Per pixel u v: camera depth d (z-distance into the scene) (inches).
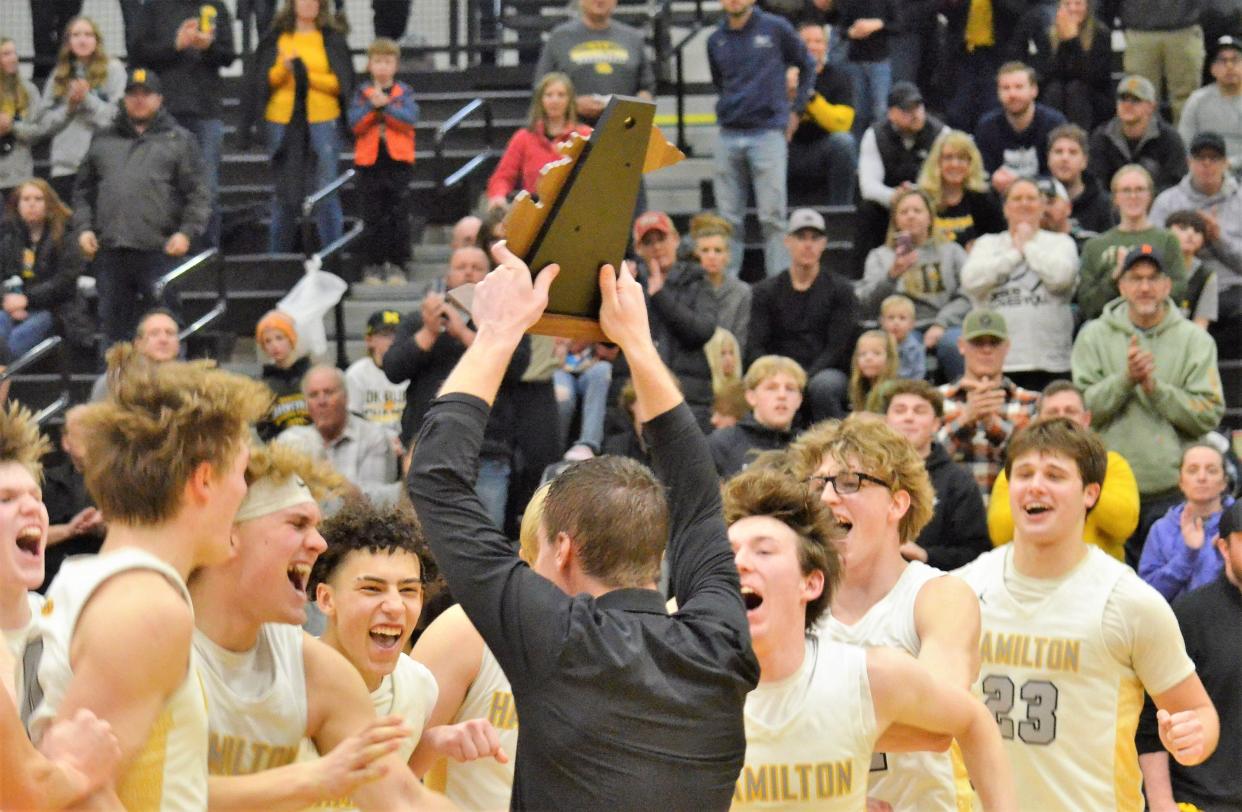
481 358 115.6
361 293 479.5
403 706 147.1
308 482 127.3
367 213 484.7
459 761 155.3
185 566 112.8
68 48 521.3
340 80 494.6
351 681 131.2
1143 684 190.2
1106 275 376.2
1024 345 378.9
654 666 111.0
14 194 459.8
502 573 111.4
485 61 621.0
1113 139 456.1
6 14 628.7
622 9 608.4
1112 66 532.1
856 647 146.3
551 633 109.5
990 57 500.7
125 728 105.1
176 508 111.0
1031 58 503.8
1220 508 285.9
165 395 111.4
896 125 447.5
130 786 107.2
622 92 468.1
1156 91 495.2
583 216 114.5
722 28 463.5
